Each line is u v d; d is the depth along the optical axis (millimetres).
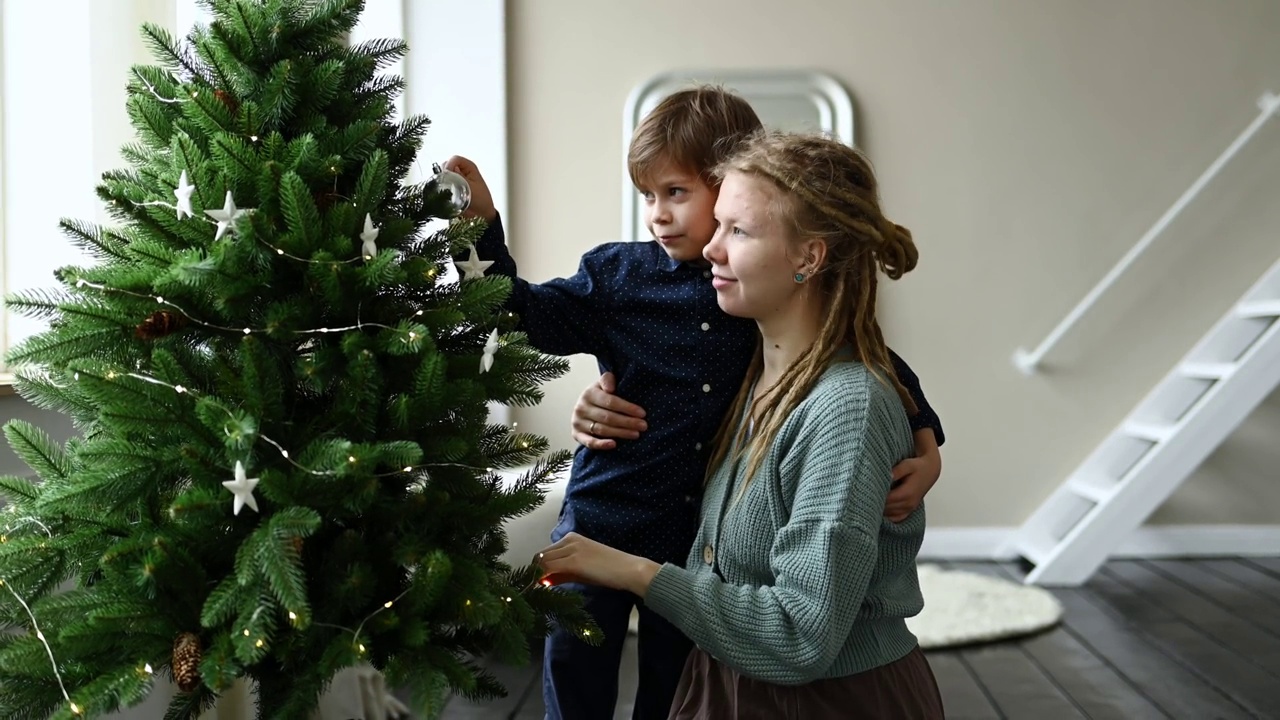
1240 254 4113
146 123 1253
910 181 4117
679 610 1292
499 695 1291
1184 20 4098
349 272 1155
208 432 1137
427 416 1193
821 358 1377
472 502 1281
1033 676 2725
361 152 1253
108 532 1191
